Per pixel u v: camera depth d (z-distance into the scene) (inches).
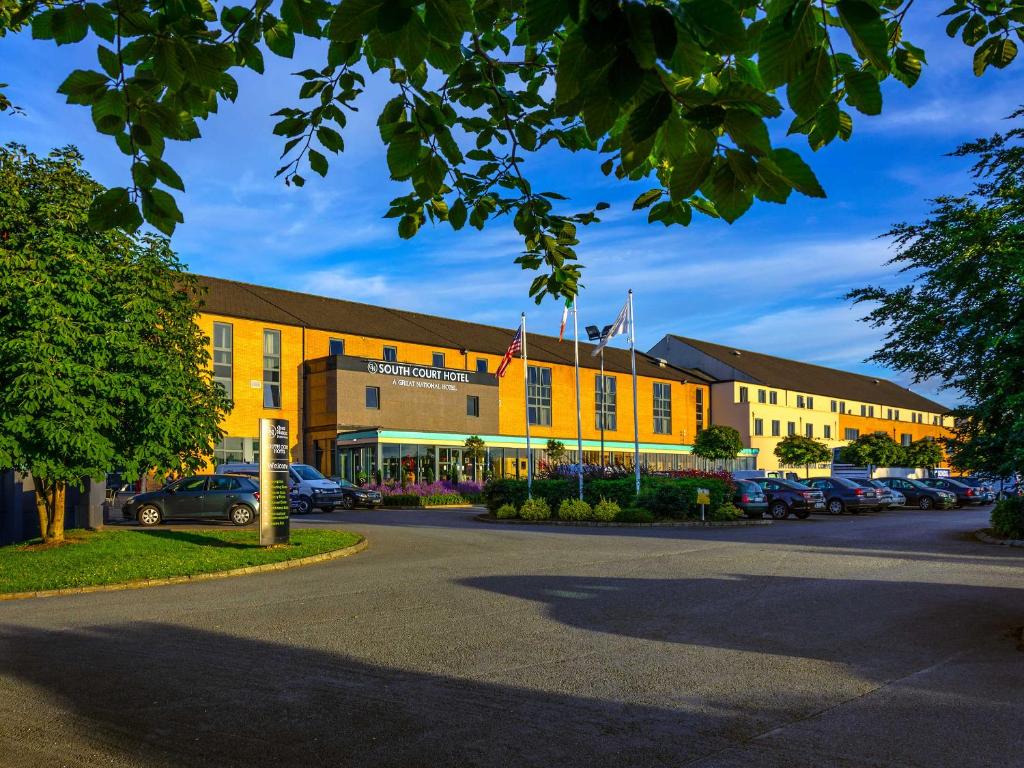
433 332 2143.2
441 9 85.4
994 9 113.0
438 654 282.7
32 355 540.1
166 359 638.5
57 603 426.3
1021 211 541.6
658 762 177.9
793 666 263.9
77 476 581.9
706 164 85.4
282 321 1724.9
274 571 546.6
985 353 680.4
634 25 70.9
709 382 2733.8
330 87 128.6
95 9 98.0
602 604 385.4
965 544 694.5
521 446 1957.4
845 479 1320.1
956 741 189.2
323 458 1716.3
